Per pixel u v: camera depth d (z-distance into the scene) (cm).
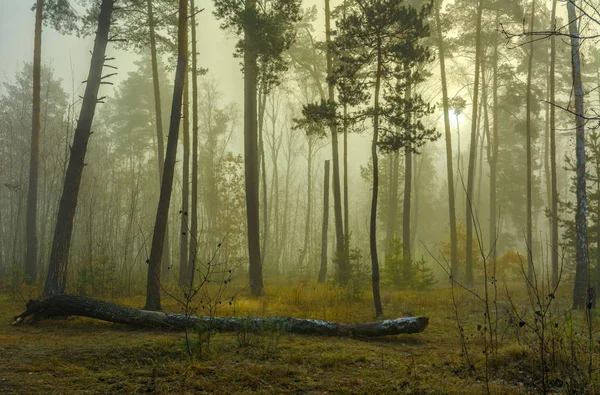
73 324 1015
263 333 845
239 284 2289
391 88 1503
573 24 1355
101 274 1686
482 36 3162
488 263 3177
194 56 2367
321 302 1528
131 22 2388
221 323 915
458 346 847
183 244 2144
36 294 1600
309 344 820
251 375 605
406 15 1378
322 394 554
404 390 567
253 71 1956
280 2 1889
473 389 568
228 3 1797
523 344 745
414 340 914
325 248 2831
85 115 1335
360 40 1455
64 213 1286
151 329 962
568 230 2367
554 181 2356
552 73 2333
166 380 584
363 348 807
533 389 567
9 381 559
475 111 2633
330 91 2323
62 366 634
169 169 1330
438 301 1568
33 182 2028
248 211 1883
